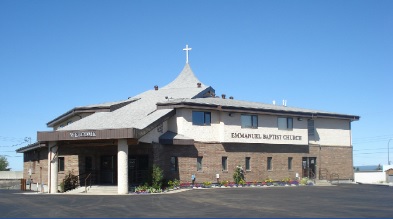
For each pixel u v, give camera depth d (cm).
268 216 1891
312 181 4553
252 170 4225
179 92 4750
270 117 4391
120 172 3250
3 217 1917
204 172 3934
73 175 3819
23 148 5053
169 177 3728
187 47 5350
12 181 6191
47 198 2869
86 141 3509
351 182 4922
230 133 4088
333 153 4900
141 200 2662
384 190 3653
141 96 4862
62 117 4672
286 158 4506
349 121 5088
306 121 4662
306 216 1884
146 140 3506
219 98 4762
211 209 2175
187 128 3900
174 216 1905
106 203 2484
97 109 4309
